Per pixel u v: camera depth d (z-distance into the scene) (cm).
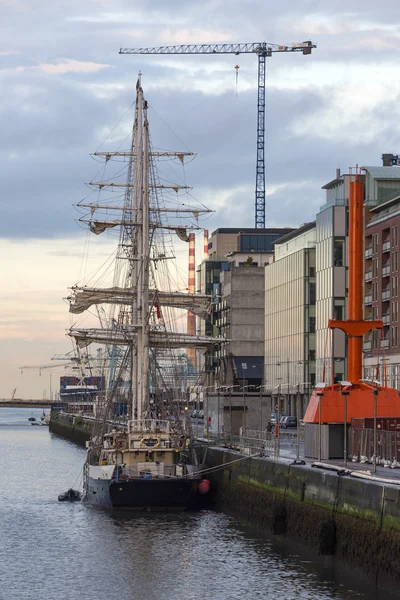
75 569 8200
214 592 7312
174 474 10962
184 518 10344
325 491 7831
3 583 7788
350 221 10350
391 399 9775
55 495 12756
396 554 6488
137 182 14188
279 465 9025
